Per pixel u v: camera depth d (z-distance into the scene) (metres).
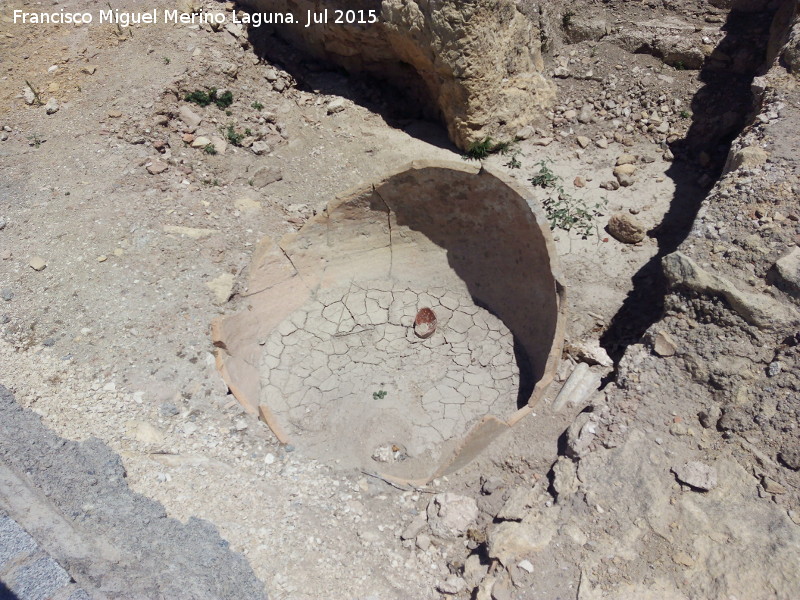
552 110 2.69
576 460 1.53
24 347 1.81
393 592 1.41
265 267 2.03
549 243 1.76
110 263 1.99
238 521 1.46
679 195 2.34
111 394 1.71
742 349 1.57
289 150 2.56
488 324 2.06
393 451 1.78
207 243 2.10
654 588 1.28
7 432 1.39
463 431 1.82
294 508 1.55
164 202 2.20
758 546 1.30
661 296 2.02
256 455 1.67
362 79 2.82
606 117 2.63
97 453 1.45
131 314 1.88
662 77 2.64
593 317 2.01
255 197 2.36
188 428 1.67
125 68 2.58
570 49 2.80
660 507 1.39
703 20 2.66
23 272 1.97
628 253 2.17
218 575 1.25
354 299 2.12
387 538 1.53
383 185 2.00
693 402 1.55
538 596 1.30
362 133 2.66
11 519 1.09
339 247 2.14
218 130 2.50
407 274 2.17
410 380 1.95
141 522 1.29
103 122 2.40
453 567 1.47
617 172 2.41
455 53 2.33
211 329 1.82
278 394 1.90
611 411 1.57
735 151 2.01
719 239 1.74
